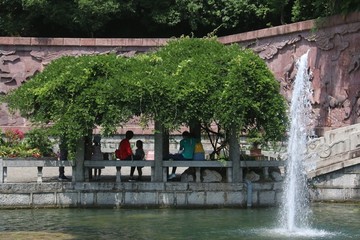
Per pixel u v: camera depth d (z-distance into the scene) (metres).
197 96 21.92
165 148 25.00
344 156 24.22
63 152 23.19
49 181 22.92
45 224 19.22
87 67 22.25
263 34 36.19
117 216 20.75
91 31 43.16
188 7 42.81
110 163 22.56
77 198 22.31
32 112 23.12
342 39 30.59
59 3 41.84
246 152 28.88
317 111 32.03
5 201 21.86
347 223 19.80
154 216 20.80
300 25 33.34
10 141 26.86
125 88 21.78
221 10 43.25
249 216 20.92
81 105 21.91
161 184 22.52
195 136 23.91
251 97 22.19
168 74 22.77
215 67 22.50
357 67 29.64
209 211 21.91
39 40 39.06
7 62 38.88
